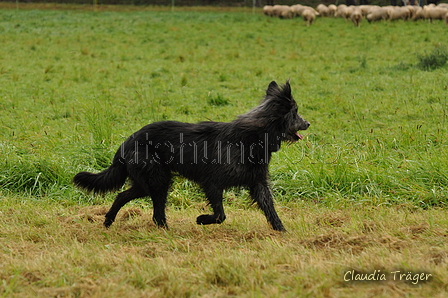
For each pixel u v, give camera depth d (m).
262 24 50.69
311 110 20.91
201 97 23.58
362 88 24.70
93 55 36.31
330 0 81.25
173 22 51.84
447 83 23.92
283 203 12.07
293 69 30.91
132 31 47.22
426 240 8.16
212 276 6.99
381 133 16.36
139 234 9.35
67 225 10.12
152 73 29.52
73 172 13.16
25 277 7.13
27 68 31.09
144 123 18.34
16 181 13.05
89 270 7.45
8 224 10.08
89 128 15.95
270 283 6.83
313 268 7.05
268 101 9.48
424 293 6.30
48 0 70.69
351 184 12.33
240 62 33.84
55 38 43.41
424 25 45.59
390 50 36.19
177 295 6.50
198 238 9.14
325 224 9.94
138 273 7.02
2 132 16.72
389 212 10.48
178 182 12.80
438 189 11.80
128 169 9.80
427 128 16.70
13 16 53.50
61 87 25.81
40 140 15.30
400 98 21.89
